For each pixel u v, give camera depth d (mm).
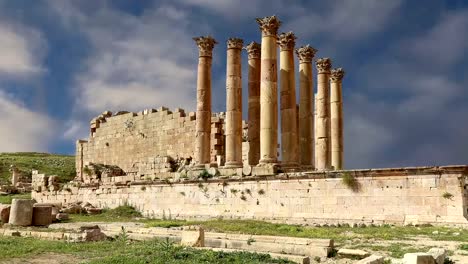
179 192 41812
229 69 41781
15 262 18266
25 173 82500
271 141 37719
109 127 64438
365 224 30625
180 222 33875
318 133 45438
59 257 19531
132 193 46188
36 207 34719
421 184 29406
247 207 37031
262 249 20875
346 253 18734
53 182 56656
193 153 53531
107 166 61281
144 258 17859
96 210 46250
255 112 43219
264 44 38969
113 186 48375
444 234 24000
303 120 43219
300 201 34281
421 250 18703
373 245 20578
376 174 31141
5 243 23125
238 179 37812
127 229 28484
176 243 22969
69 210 45000
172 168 51719
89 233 25000
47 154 129500
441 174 28797
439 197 28656
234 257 17672
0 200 53906
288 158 39000
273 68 38625
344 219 31953
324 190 33281
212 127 51906
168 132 56594
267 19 38969
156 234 26328
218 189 39094
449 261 16531
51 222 35562
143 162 56188
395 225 29344
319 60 46656
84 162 67188
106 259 17703
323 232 25734
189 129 54406
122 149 62031
